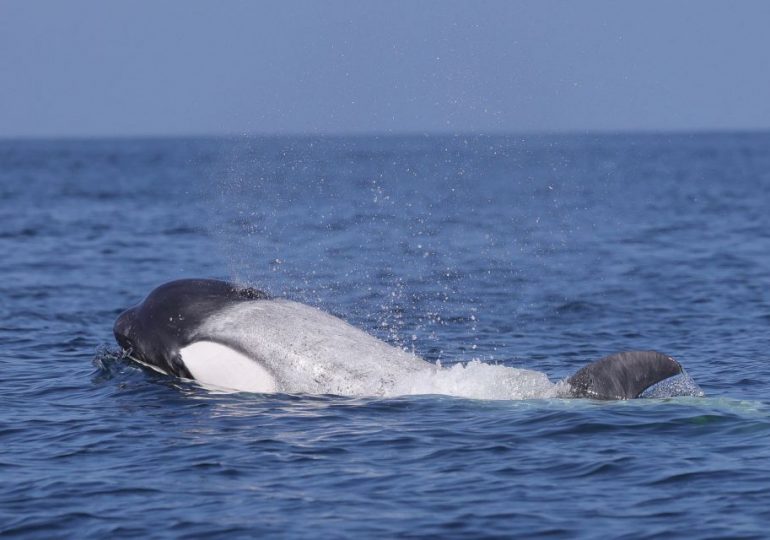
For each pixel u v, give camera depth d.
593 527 40.44
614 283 113.81
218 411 57.38
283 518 41.66
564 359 74.38
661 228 178.38
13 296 103.25
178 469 47.62
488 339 82.00
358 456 49.19
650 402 56.94
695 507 42.22
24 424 55.28
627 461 47.69
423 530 40.38
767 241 156.00
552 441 50.97
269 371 62.03
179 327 64.56
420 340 81.31
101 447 51.06
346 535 39.94
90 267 127.75
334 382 61.34
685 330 85.50
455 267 125.56
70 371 68.38
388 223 180.12
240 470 47.41
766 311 94.56
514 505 42.72
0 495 44.50
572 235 166.25
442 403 58.25
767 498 42.97
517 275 119.75
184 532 40.47
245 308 64.75
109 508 42.94
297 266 125.38
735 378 65.94
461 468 47.31
